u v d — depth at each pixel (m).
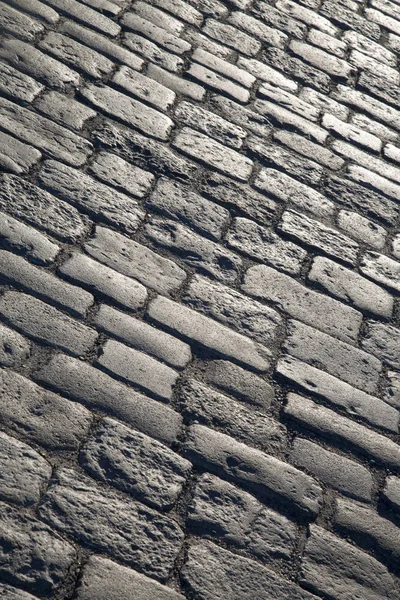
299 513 2.39
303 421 2.62
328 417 2.67
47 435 2.29
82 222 2.93
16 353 2.45
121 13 4.00
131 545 2.14
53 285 2.68
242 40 4.21
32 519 2.10
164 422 2.45
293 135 3.75
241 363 2.71
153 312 2.75
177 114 3.58
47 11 3.78
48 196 2.95
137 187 3.16
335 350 2.89
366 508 2.48
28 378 2.40
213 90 3.81
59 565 2.04
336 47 4.47
